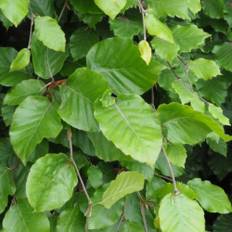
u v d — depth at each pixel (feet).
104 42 2.60
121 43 2.58
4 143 2.74
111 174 2.81
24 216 2.60
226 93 3.16
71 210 2.64
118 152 2.60
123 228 2.69
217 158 3.56
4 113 2.69
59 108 2.52
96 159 2.86
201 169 3.62
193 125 2.63
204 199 2.76
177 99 2.86
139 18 2.81
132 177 2.54
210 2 3.19
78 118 2.51
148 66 2.57
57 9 2.89
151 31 2.56
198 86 3.11
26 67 2.72
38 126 2.51
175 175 2.81
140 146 2.42
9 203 2.77
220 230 3.55
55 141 2.66
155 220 2.64
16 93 2.60
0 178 2.63
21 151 2.50
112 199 2.57
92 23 2.76
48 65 2.64
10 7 2.41
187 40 2.81
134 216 2.74
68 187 2.53
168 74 2.81
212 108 2.70
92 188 2.68
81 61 2.83
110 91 2.51
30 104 2.54
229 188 3.78
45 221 2.60
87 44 2.83
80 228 2.64
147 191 2.75
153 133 2.45
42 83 2.61
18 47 3.08
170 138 2.64
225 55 3.14
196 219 2.50
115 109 2.49
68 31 2.93
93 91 2.51
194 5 2.85
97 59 2.61
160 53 2.65
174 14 2.74
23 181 2.66
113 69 2.60
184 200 2.52
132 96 2.53
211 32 3.30
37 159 2.58
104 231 2.67
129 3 2.67
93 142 2.60
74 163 2.57
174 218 2.49
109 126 2.44
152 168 2.65
